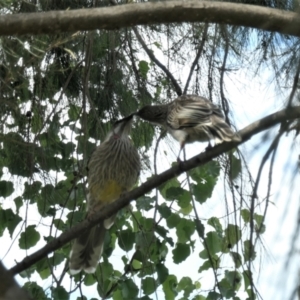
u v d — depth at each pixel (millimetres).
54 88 11273
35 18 6234
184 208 10961
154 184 8602
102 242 10828
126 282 10008
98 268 11352
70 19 6297
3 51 8336
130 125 11445
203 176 10844
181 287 11156
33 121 11406
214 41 10203
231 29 10102
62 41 8273
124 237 10836
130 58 11500
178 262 10930
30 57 8617
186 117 9172
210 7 6562
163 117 10398
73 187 10555
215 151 8234
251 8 6672
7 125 11148
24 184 11430
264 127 7973
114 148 11266
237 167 9398
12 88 9172
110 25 6438
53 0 10336
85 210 12070
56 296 9977
